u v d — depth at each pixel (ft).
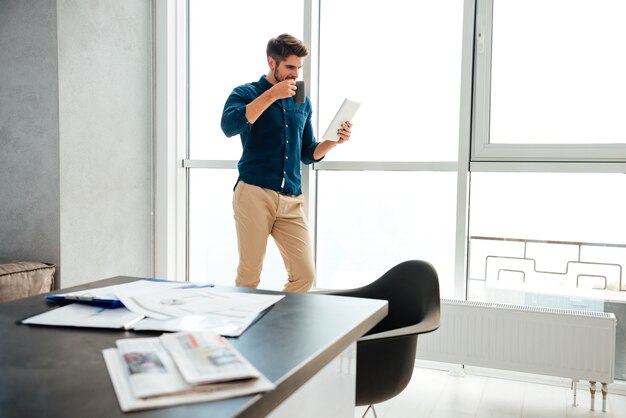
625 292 9.79
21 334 3.20
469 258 10.75
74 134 10.61
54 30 10.13
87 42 10.78
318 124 11.69
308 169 11.34
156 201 12.64
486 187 10.53
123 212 11.85
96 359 2.78
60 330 3.30
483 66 10.25
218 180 12.71
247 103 9.53
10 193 10.76
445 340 9.87
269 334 3.31
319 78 11.67
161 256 12.67
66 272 10.58
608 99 9.70
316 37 11.52
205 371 2.44
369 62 11.24
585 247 9.98
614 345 8.87
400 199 11.10
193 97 12.88
